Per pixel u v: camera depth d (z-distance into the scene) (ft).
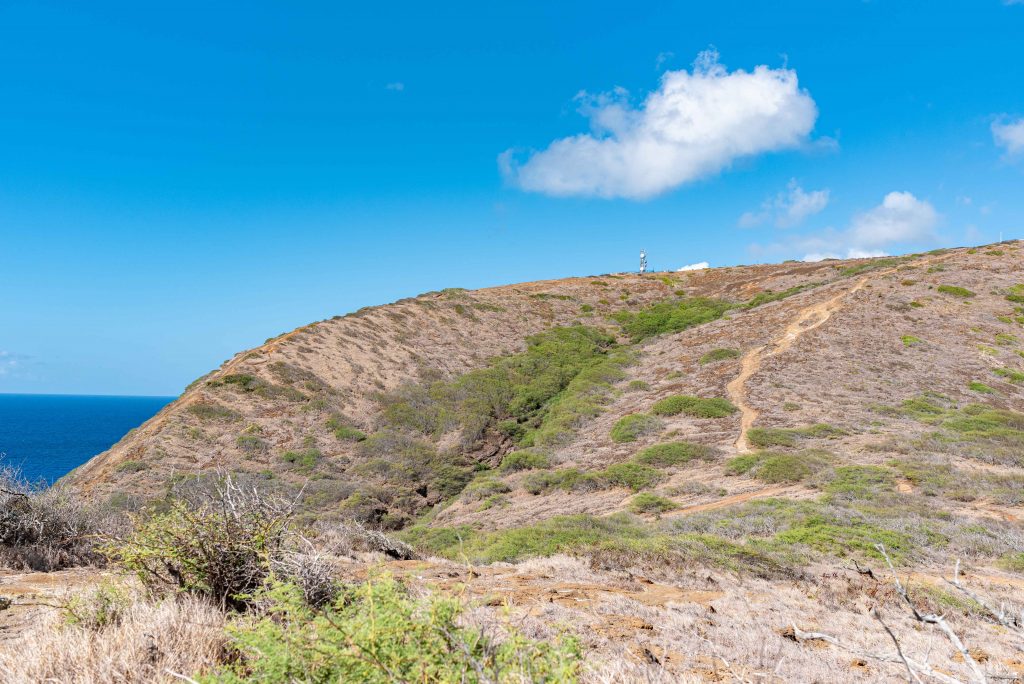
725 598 27.76
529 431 114.73
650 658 16.30
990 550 42.70
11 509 24.21
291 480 88.02
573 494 75.87
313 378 121.90
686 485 69.62
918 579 34.45
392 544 35.55
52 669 10.56
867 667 18.52
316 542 31.19
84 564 24.30
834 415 90.84
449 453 103.65
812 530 46.47
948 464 65.77
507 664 8.11
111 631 12.21
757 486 66.69
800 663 18.45
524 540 46.24
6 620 14.83
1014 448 70.90
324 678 8.17
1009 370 108.27
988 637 23.41
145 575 15.12
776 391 104.17
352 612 9.55
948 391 100.22
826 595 29.12
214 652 11.57
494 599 21.84
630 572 32.89
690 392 111.45
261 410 107.96
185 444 92.38
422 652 8.02
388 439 104.53
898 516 50.93
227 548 15.10
